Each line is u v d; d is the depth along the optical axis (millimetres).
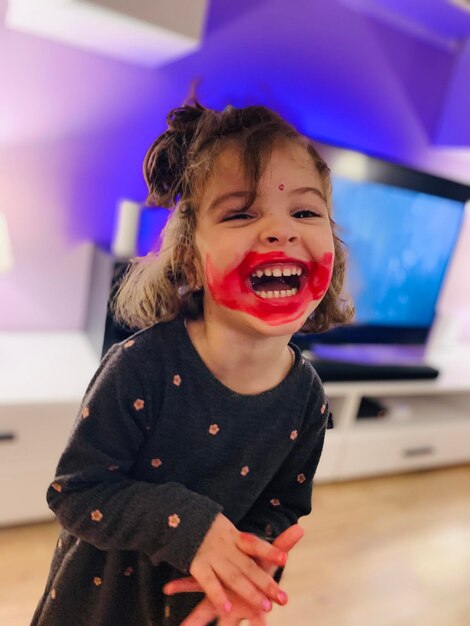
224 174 505
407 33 2182
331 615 1330
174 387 545
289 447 609
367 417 2082
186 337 557
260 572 457
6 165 1688
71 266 1865
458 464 2285
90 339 1844
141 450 566
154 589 623
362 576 1492
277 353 563
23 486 1422
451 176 2473
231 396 556
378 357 2193
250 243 491
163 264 567
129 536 494
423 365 2156
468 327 2836
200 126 544
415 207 2051
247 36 1890
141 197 1879
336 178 1832
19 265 1800
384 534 1709
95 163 1796
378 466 2047
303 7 1949
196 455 566
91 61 1694
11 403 1349
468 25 2105
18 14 1476
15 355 1652
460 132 2248
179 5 1407
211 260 501
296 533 494
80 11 1336
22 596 1251
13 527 1463
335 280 633
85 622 644
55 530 1474
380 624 1329
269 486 670
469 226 2656
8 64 1600
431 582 1516
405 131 2303
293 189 511
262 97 1966
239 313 503
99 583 627
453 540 1738
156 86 1804
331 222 571
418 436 2090
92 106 1741
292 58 1985
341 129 2164
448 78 2322
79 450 527
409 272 2148
